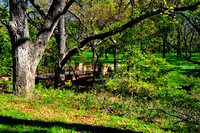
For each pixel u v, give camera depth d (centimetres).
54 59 1695
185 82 1606
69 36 1638
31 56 930
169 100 1156
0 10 1270
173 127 716
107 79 1448
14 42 888
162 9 896
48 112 676
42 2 1666
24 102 773
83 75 2161
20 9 867
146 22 1339
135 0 1271
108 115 791
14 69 897
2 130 404
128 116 846
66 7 938
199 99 1248
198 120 784
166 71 1316
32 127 462
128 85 1191
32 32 1479
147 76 1262
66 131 472
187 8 925
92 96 1041
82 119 664
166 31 1655
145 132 596
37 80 1625
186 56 1789
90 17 1391
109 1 1523
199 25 1647
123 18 1326
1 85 1122
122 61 1245
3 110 583
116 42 1341
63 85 1469
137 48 1253
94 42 1532
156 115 868
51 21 951
